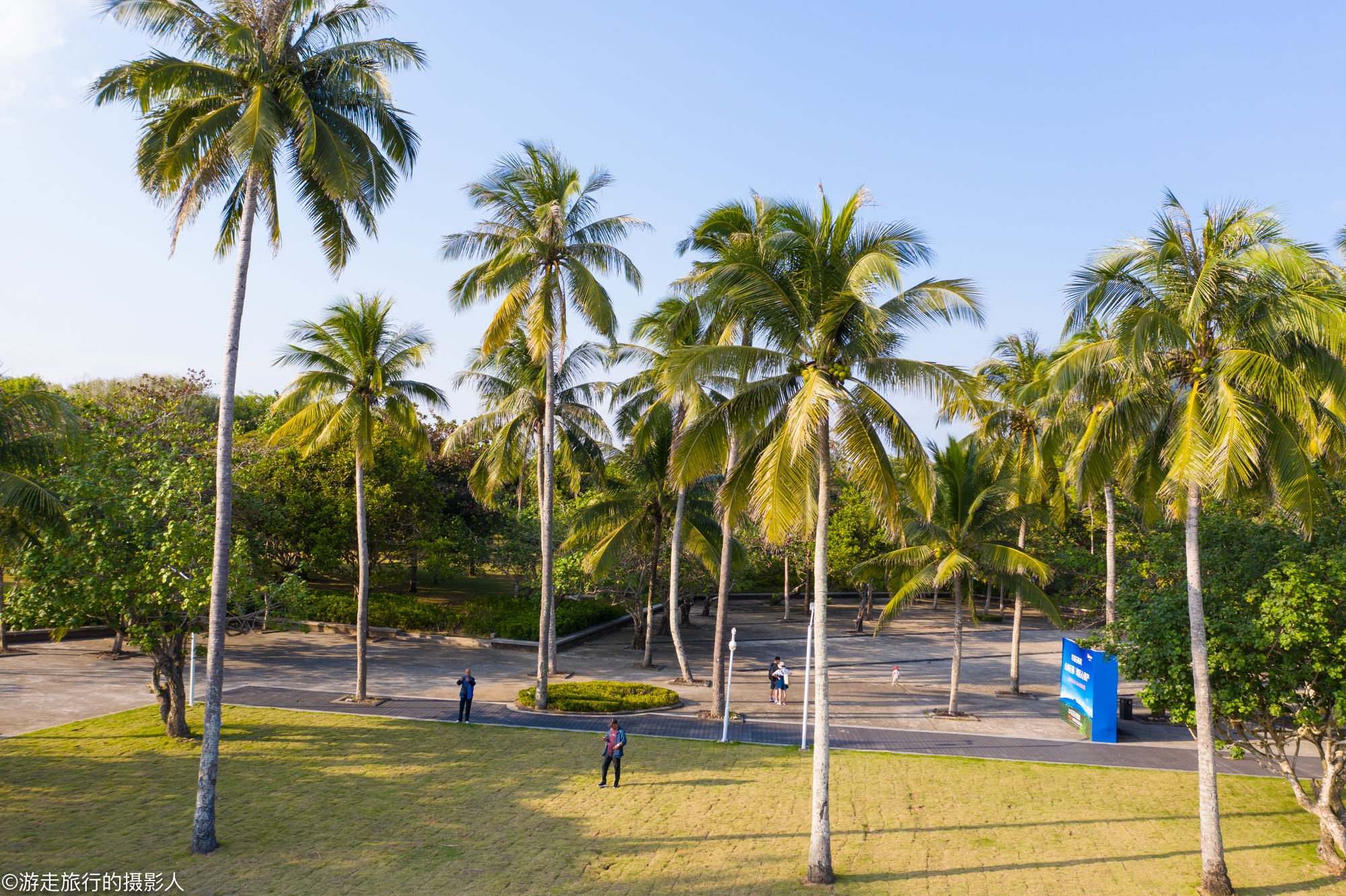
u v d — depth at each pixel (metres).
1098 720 24.52
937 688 32.75
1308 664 14.29
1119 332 15.07
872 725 25.48
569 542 34.00
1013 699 30.89
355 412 25.06
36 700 23.98
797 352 14.67
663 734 23.16
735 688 31.09
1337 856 14.83
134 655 31.64
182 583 19.70
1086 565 33.09
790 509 13.81
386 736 21.78
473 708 25.47
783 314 14.48
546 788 17.91
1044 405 24.72
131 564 19.67
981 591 68.94
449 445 28.81
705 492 33.78
